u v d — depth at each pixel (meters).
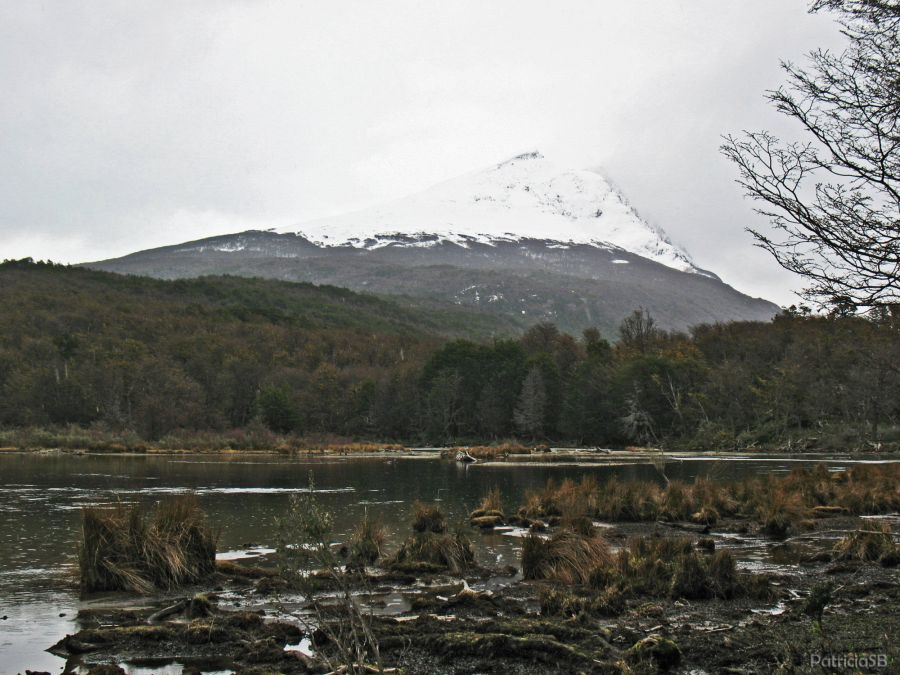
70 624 12.31
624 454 78.94
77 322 140.25
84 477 40.91
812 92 9.54
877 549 17.72
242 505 28.19
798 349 85.75
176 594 14.34
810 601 9.82
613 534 21.86
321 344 160.00
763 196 9.63
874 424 75.50
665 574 14.73
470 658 10.35
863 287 9.27
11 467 49.66
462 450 73.38
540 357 110.75
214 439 88.69
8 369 104.38
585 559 15.87
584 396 100.81
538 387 104.50
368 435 111.50
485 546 20.17
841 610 12.57
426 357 155.00
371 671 9.31
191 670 10.05
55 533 21.23
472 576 16.06
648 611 12.64
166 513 16.14
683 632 11.39
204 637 11.20
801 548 19.97
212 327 159.88
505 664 10.15
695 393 96.50
